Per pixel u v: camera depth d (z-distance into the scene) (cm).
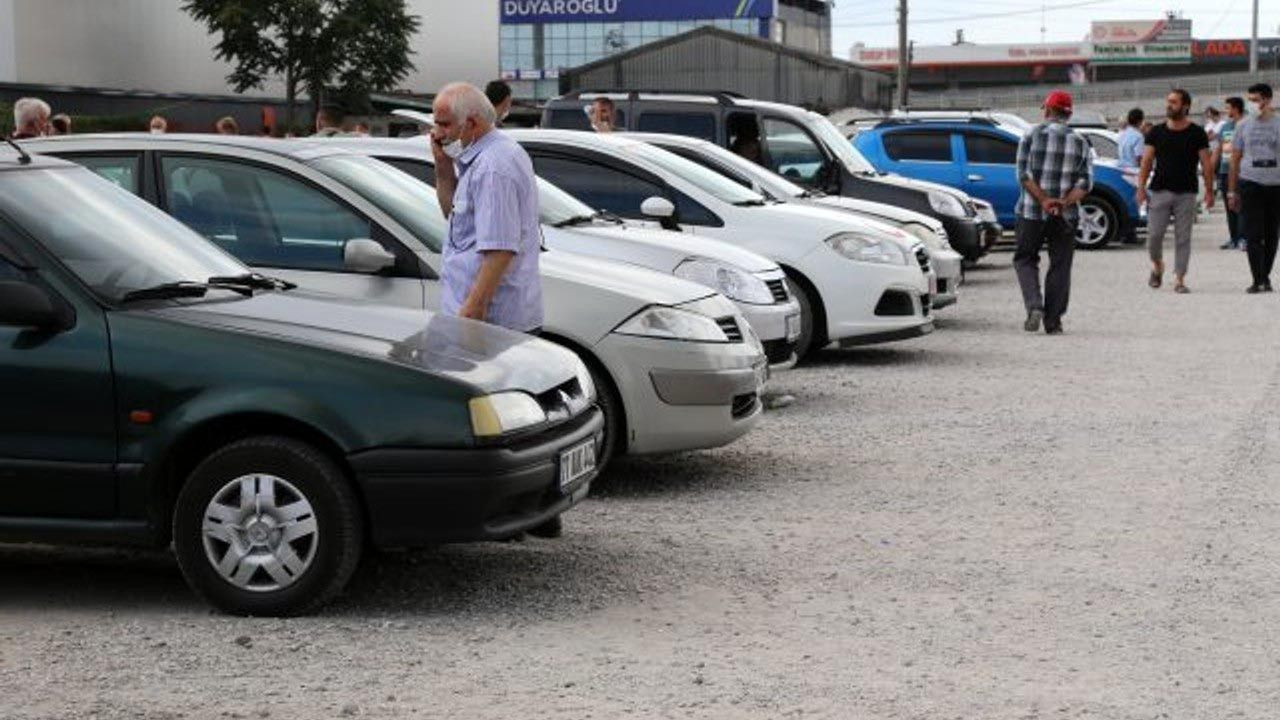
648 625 802
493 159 955
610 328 1092
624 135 1914
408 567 905
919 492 1113
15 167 880
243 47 8231
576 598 849
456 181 1002
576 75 6931
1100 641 771
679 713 670
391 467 790
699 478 1167
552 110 2428
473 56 10719
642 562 924
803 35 16150
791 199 1881
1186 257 2469
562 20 13412
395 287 1045
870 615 817
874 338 1689
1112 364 1727
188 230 934
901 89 7056
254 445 797
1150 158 2502
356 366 798
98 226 870
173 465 812
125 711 675
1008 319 2184
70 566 921
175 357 805
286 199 1071
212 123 8212
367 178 1102
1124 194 3388
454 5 10638
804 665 735
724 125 2378
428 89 10594
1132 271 2867
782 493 1114
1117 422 1374
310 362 800
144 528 810
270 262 1062
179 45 9019
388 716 668
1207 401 1474
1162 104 12306
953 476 1166
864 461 1224
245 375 799
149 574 902
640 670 728
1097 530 997
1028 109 12250
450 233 980
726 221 1655
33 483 812
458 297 973
